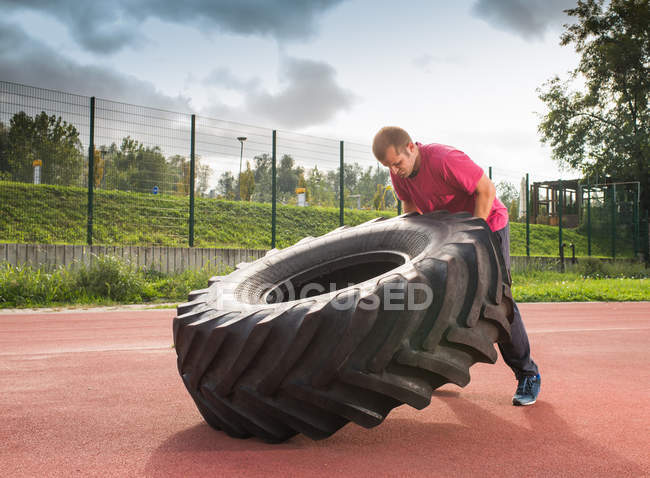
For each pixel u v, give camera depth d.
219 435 2.03
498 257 2.04
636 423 2.22
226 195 17.36
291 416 1.75
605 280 17.03
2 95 10.48
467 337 1.78
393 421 2.26
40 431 2.08
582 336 5.48
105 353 4.18
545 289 12.40
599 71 30.88
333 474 1.59
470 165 2.46
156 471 1.62
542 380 3.19
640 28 30.19
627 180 30.95
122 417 2.30
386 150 2.49
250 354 1.77
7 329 5.82
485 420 2.28
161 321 6.67
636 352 4.38
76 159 11.24
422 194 2.66
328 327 1.67
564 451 1.84
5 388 2.91
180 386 2.97
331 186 19.83
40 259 10.21
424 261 1.84
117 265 10.02
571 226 30.33
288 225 17.27
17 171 10.78
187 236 13.56
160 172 12.20
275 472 1.60
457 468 1.65
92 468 1.65
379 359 1.64
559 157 32.53
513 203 30.88
